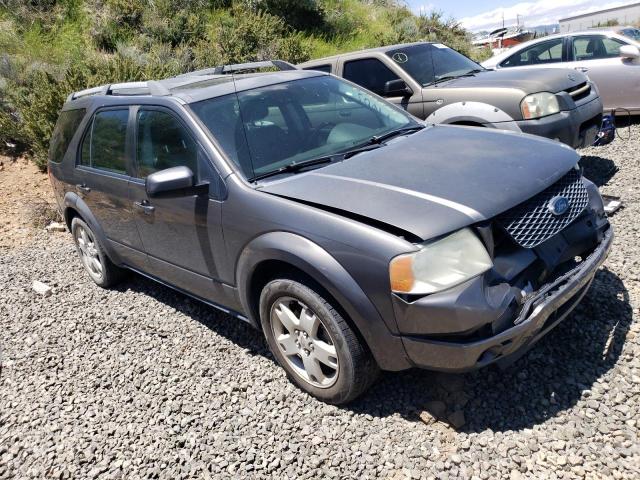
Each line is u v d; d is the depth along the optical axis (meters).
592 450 2.50
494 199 2.65
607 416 2.67
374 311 2.59
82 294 5.00
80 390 3.54
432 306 2.43
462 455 2.58
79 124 4.66
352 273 2.60
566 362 3.06
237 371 3.48
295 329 3.05
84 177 4.52
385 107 4.18
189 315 4.29
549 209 2.82
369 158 3.25
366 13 18.09
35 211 7.46
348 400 2.95
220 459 2.78
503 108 5.48
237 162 3.24
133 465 2.84
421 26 17.23
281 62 4.68
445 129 3.80
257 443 2.85
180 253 3.67
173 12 13.65
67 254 6.18
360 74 6.85
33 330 4.41
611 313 3.39
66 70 9.55
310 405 3.08
